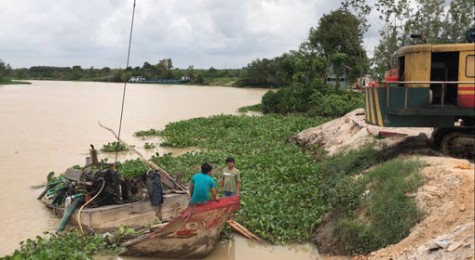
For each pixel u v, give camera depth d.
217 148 23.94
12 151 23.00
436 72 12.20
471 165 10.38
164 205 12.22
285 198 13.05
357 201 10.77
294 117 38.53
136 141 27.08
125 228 11.18
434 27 30.72
